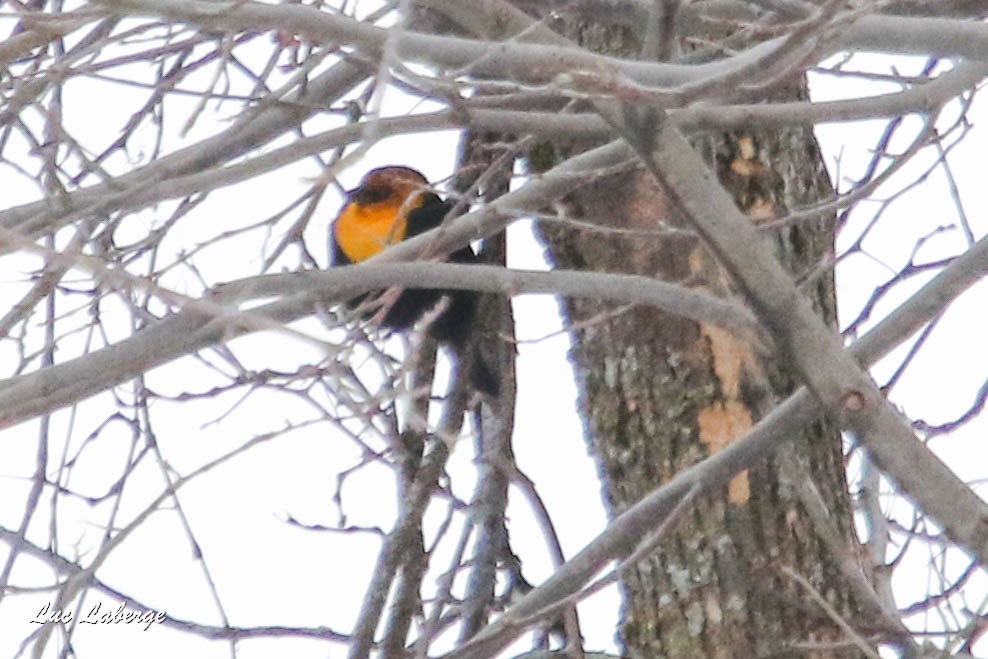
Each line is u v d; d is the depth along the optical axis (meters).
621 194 9.49
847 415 6.35
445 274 6.69
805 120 6.98
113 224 7.66
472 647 7.28
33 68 8.21
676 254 9.27
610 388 9.72
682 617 9.29
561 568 7.34
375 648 9.79
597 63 5.99
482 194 9.42
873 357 6.75
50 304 8.19
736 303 7.18
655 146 6.22
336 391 6.89
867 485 9.51
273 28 6.07
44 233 7.05
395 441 9.13
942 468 6.31
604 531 7.27
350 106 7.59
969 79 6.92
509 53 6.07
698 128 7.02
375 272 6.69
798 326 6.38
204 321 6.60
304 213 8.46
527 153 9.83
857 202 7.22
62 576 8.45
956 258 6.85
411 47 6.21
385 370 6.82
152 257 8.20
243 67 8.50
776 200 9.52
